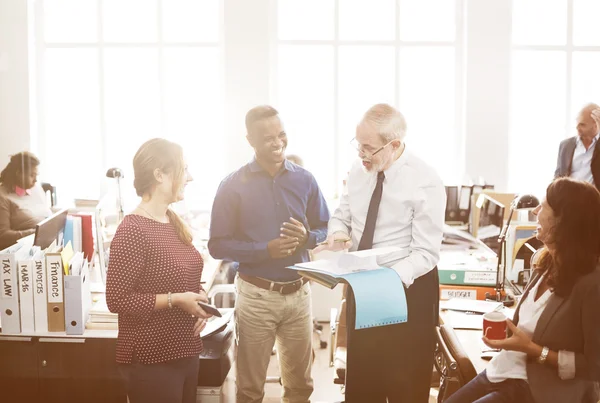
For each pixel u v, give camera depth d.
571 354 2.12
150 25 5.20
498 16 5.09
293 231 2.88
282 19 5.20
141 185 2.30
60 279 2.76
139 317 2.26
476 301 3.21
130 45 5.21
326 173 5.37
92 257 3.61
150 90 5.26
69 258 2.86
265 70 5.07
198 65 5.23
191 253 2.39
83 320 2.78
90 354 2.79
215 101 5.26
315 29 5.22
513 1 5.21
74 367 2.80
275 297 3.03
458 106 5.30
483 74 5.14
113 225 4.16
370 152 2.26
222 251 3.01
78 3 5.16
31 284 2.77
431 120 5.32
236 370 3.14
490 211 3.93
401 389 2.41
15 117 5.14
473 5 5.09
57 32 5.20
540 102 5.34
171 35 5.21
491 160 5.23
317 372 4.21
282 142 2.98
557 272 2.13
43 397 2.80
